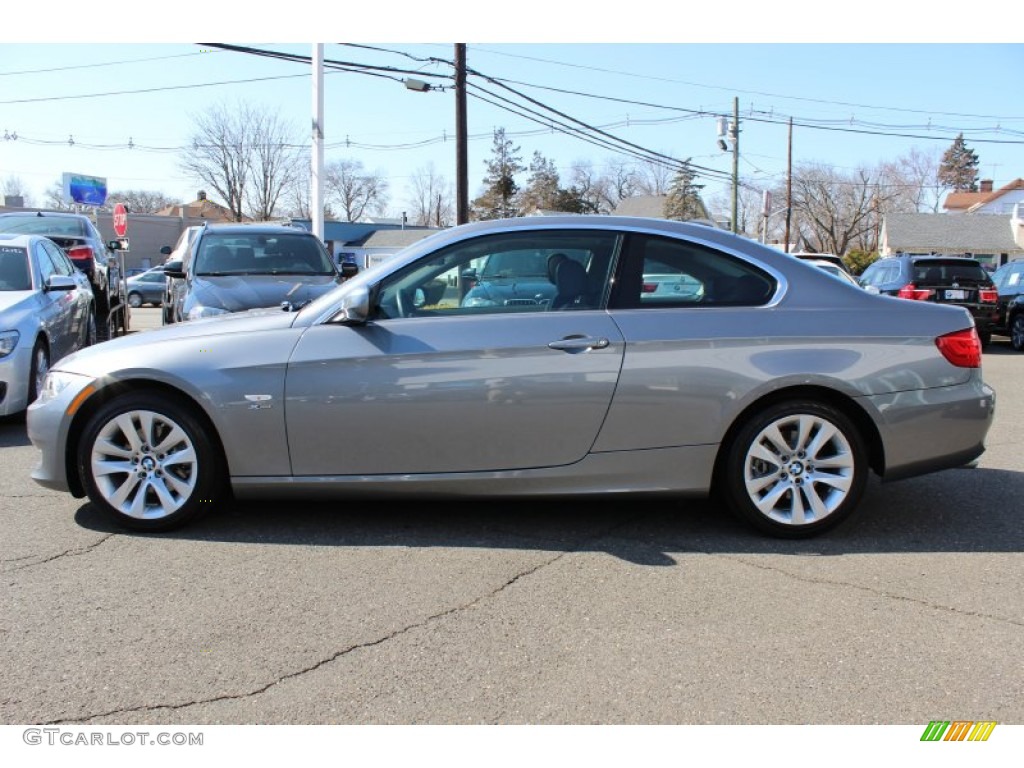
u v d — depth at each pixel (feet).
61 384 14.10
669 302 13.83
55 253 29.68
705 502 16.12
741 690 9.35
